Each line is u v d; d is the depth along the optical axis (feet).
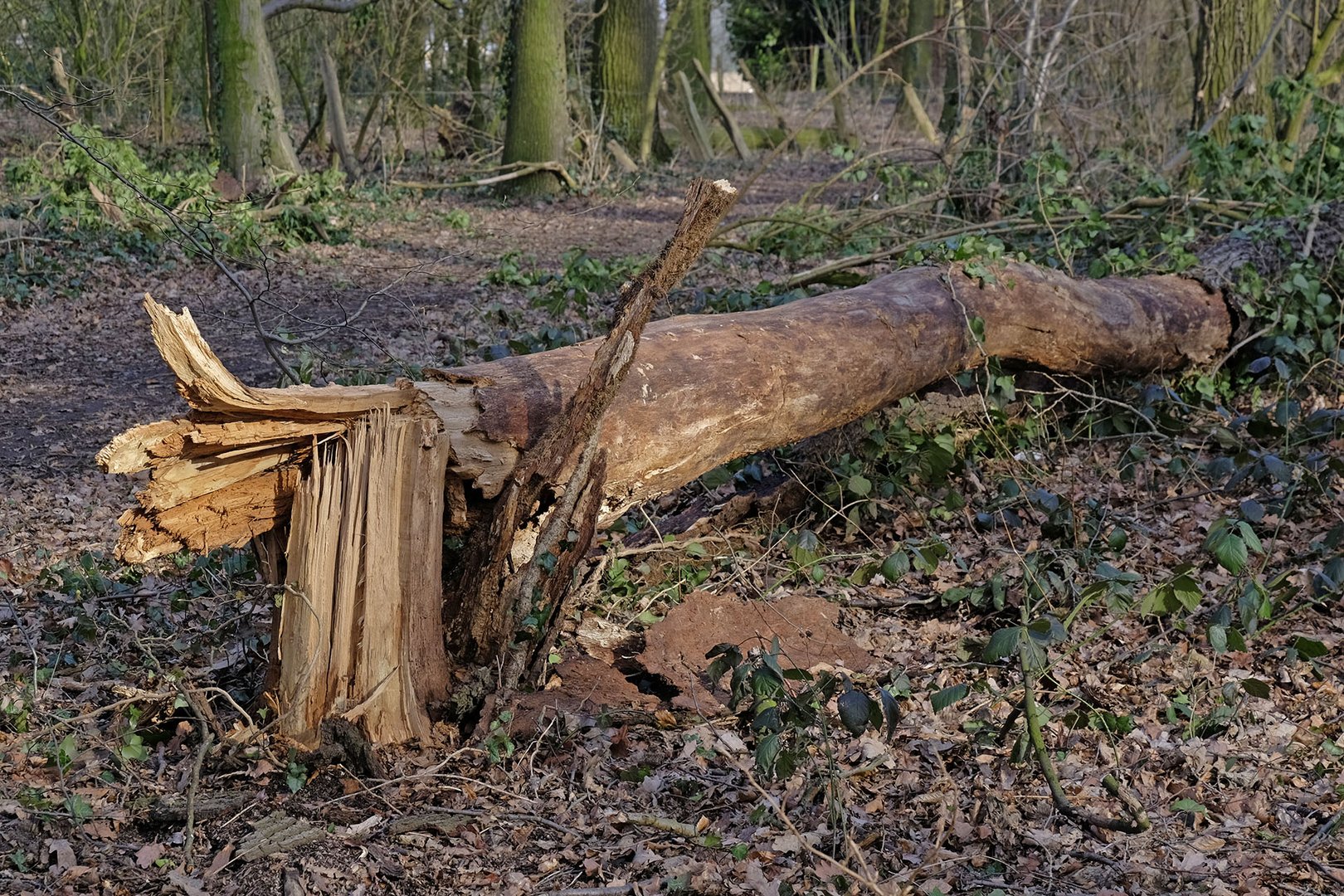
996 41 36.47
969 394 18.92
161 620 14.55
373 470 10.87
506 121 61.93
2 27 59.36
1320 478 17.08
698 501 17.84
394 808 10.39
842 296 16.90
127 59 58.90
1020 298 18.26
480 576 11.56
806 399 14.99
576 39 67.92
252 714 11.67
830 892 9.35
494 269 38.83
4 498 19.94
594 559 15.20
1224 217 25.63
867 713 10.31
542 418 11.93
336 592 10.91
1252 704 12.36
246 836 9.84
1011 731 11.88
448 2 62.08
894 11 89.10
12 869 9.64
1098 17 40.65
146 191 37.68
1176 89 43.73
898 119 63.10
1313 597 13.87
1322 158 24.67
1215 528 12.20
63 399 25.76
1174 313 20.45
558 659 12.89
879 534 17.28
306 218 42.60
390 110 63.05
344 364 21.83
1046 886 9.51
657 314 22.11
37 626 14.79
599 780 10.97
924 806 10.66
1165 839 10.11
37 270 34.19
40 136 53.88
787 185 62.59
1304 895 9.30
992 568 15.92
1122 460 18.06
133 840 10.11
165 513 10.47
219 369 9.89
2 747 11.45
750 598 15.16
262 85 49.44
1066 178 26.13
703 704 12.27
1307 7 43.96
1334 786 10.66
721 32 103.50
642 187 62.85
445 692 11.46
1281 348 19.84
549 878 9.61
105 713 12.32
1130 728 11.43
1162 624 14.06
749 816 10.36
